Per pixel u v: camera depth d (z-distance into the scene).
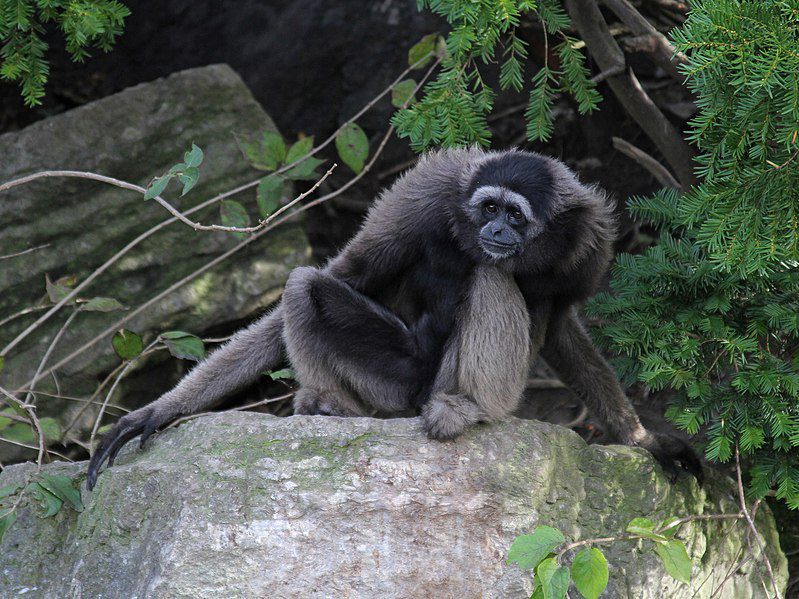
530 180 11.38
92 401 14.12
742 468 12.94
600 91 18.72
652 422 15.84
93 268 16.86
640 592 10.95
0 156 17.36
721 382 12.62
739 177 9.62
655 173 15.30
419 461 9.96
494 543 9.83
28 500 10.88
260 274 17.08
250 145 15.51
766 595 12.25
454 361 11.24
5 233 16.80
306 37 21.55
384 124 20.89
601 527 10.88
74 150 17.53
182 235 17.19
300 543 9.45
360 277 11.96
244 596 9.20
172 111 18.11
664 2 16.05
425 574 9.59
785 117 9.17
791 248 9.48
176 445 10.55
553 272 11.70
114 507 10.10
